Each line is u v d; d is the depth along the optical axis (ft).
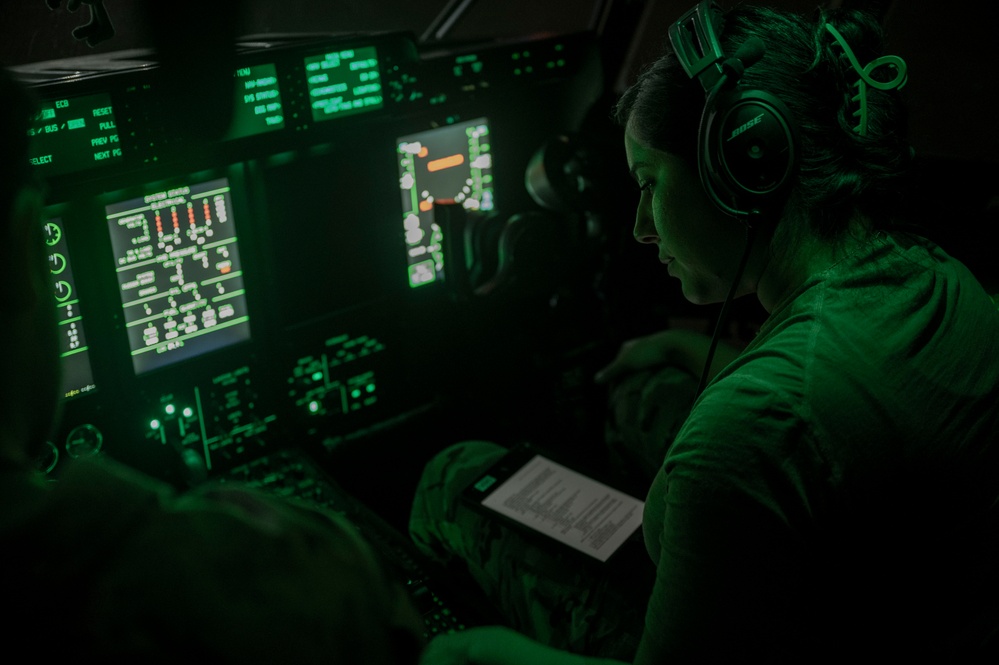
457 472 4.73
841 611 2.49
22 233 1.34
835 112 2.51
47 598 1.15
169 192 4.54
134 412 4.73
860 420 2.31
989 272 4.90
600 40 5.93
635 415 5.24
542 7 7.06
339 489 5.00
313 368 5.34
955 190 4.92
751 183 2.44
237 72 4.35
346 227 5.21
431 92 5.20
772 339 2.50
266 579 1.22
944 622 2.61
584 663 2.90
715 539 2.31
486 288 5.57
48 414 1.47
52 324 1.46
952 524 2.51
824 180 2.50
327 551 1.33
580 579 4.00
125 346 4.60
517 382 6.17
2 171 1.32
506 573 4.21
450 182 5.62
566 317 6.27
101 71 4.09
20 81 1.38
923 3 5.03
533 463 4.72
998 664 2.56
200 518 1.26
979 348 2.59
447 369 5.94
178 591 1.16
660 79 2.63
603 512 4.36
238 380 5.06
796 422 2.27
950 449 2.44
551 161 5.53
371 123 4.97
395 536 4.61
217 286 4.85
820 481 2.28
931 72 4.95
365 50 4.80
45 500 1.24
